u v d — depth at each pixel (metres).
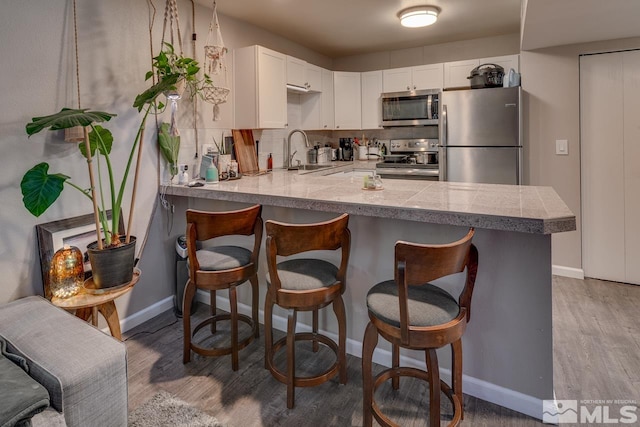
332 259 2.22
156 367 2.13
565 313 2.70
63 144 2.15
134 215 2.59
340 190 2.28
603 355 2.16
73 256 1.96
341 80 4.66
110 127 2.39
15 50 1.93
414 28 3.94
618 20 2.58
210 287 2.01
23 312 1.69
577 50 3.23
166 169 2.79
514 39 4.20
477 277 1.79
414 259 1.31
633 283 3.26
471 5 3.32
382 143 5.12
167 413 1.75
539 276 1.66
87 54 2.25
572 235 3.42
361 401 1.84
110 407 1.39
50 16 2.06
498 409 1.76
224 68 2.97
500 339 1.76
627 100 3.13
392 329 1.42
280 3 3.17
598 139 3.26
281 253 1.70
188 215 1.95
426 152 4.63
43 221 2.07
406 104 4.30
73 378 1.28
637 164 3.15
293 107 4.44
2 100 1.89
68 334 1.51
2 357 1.35
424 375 1.70
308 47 4.64
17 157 1.96
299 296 1.70
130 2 2.48
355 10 3.37
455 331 1.41
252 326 2.35
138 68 2.54
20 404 1.13
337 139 5.37
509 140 3.43
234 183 2.75
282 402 1.83
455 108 3.63
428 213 1.65
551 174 3.44
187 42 2.97
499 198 1.87
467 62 4.13
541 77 3.39
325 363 2.15
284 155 4.32
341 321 1.89
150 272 2.73
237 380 2.00
